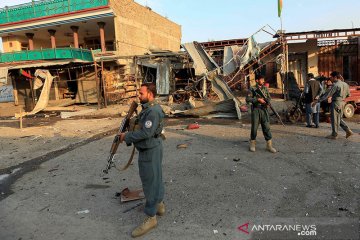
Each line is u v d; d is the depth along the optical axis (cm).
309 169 569
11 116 1942
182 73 2211
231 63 1688
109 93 2067
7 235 386
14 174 650
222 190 491
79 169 651
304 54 2292
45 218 429
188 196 474
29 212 451
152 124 353
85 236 373
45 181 589
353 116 1212
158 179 373
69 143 930
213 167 610
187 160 666
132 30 2522
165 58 2059
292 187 489
